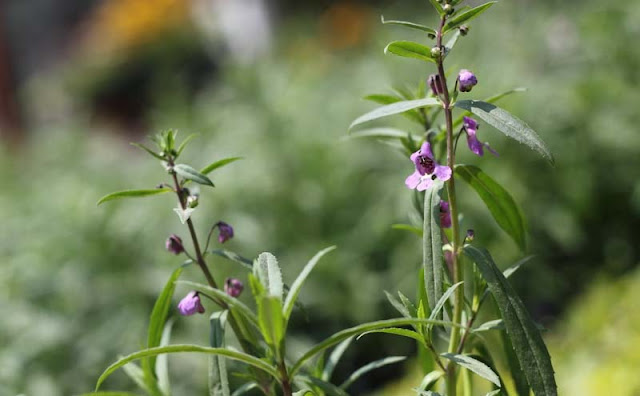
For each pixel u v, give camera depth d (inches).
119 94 122.9
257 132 51.0
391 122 47.7
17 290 41.0
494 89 48.2
